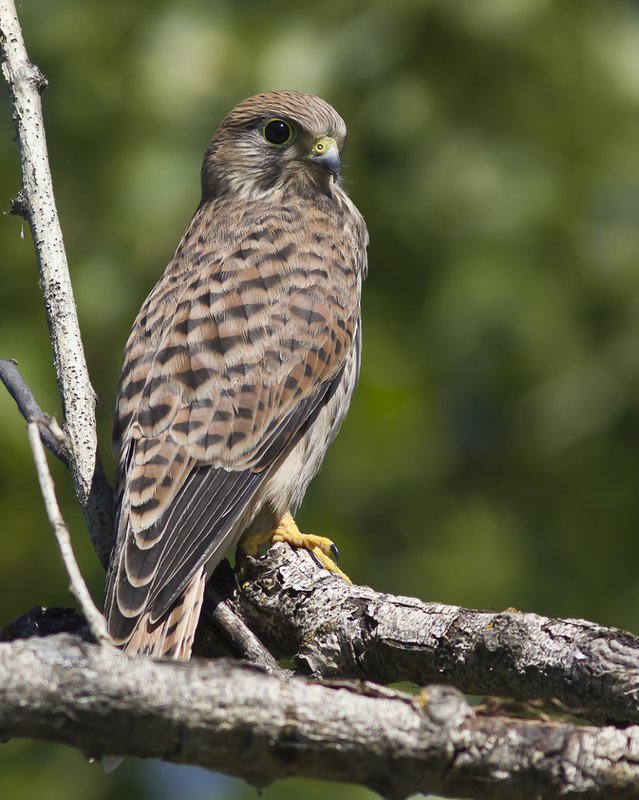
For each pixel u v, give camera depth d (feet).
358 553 38.37
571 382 38.24
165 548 23.25
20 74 24.67
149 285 36.88
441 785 16.07
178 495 24.21
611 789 16.19
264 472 25.80
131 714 14.93
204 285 27.50
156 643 22.09
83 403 23.75
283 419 26.48
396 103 36.96
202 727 15.21
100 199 36.99
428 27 36.81
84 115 37.01
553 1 37.04
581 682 19.47
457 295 37.04
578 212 37.47
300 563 23.98
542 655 19.93
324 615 22.65
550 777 16.10
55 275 23.86
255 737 15.42
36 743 37.50
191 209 36.76
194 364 25.72
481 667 20.56
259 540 26.78
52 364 37.22
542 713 17.04
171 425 24.85
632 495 39.65
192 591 23.00
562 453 39.27
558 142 37.63
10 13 24.93
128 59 37.04
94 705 14.83
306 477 28.07
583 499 39.88
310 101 31.65
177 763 15.48
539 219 37.19
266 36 37.01
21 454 36.11
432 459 39.17
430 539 39.27
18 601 37.63
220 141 32.22
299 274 28.45
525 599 39.32
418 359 37.86
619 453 39.40
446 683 21.22
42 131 24.58
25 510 36.91
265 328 26.99
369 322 37.73
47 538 37.14
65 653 14.98
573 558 40.06
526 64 37.14
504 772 16.07
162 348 26.02
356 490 38.68
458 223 37.22
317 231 29.96
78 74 37.04
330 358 27.91
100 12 37.35
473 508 39.55
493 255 37.04
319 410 28.04
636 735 16.42
